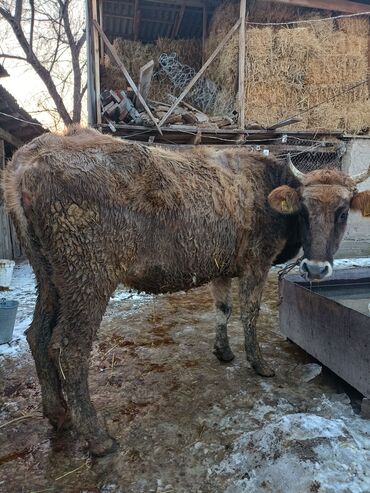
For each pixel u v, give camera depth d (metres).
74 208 2.44
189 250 2.97
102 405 3.11
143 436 2.73
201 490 2.24
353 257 9.29
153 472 2.39
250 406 3.07
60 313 2.63
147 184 2.70
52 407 2.72
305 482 2.12
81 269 2.50
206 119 8.55
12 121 9.02
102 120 8.37
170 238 2.86
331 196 3.07
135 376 3.55
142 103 7.81
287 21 9.73
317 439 2.41
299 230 3.52
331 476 2.15
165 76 10.73
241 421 2.86
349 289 4.60
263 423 2.83
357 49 9.37
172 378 3.51
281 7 9.59
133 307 5.49
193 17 11.34
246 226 3.25
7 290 6.39
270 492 2.14
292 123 8.35
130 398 3.21
